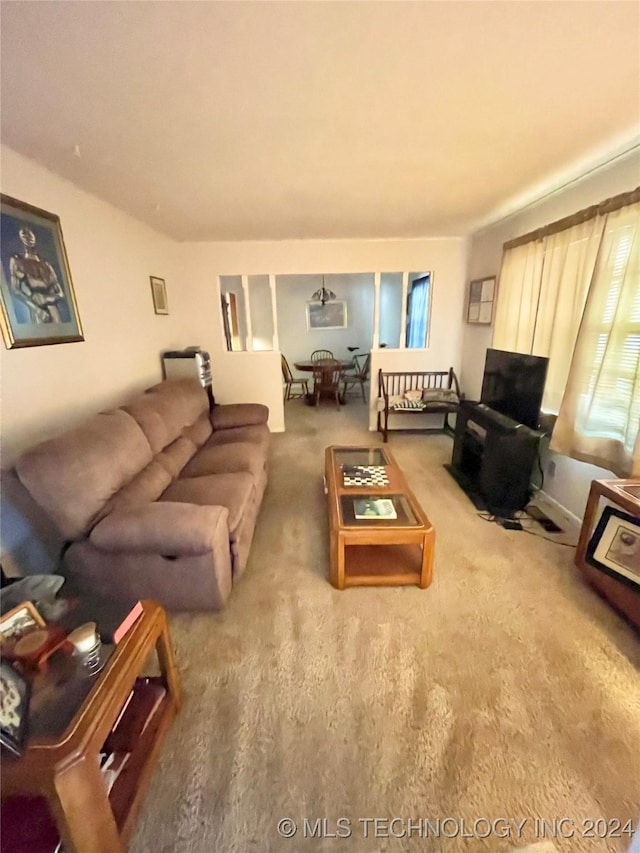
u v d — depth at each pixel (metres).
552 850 1.06
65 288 2.30
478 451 3.17
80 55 1.24
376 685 1.52
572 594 2.00
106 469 1.84
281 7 1.06
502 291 3.44
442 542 2.46
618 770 1.23
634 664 1.60
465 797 1.17
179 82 1.41
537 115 1.71
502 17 1.12
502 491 2.79
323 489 3.24
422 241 4.38
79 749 0.90
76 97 1.49
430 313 4.59
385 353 4.70
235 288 6.59
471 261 4.30
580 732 1.34
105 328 2.78
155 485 2.19
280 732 1.36
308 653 1.67
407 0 1.05
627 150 2.09
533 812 1.14
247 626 1.82
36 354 2.06
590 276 2.40
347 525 2.01
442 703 1.45
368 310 7.16
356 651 1.68
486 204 3.11
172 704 1.39
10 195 1.91
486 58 1.31
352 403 6.36
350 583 2.06
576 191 2.55
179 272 4.29
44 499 1.67
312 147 2.00
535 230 2.95
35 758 0.88
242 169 2.28
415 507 2.14
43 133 1.76
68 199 2.36
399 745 1.31
